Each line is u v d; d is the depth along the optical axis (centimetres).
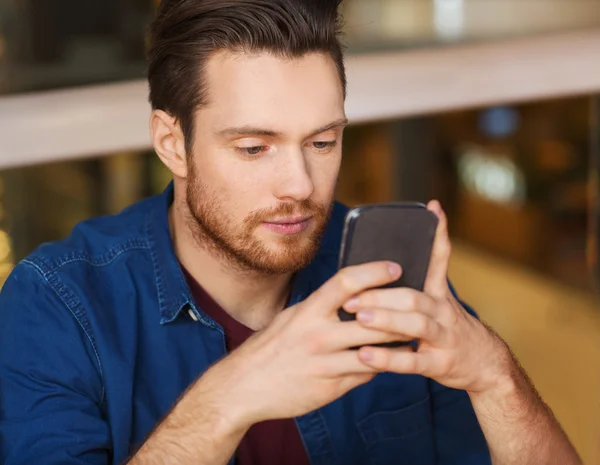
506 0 248
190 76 100
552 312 315
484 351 95
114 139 171
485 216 392
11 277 111
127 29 221
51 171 218
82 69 215
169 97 104
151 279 115
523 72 186
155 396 112
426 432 124
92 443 103
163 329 113
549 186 375
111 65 219
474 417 125
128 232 118
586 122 363
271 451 116
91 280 112
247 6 96
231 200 100
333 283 83
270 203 98
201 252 112
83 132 169
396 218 84
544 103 370
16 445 101
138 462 91
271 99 96
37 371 104
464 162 390
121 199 238
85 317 108
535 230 374
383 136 303
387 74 180
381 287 85
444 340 89
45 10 210
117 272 114
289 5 96
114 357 109
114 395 108
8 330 107
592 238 263
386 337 84
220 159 99
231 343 115
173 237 118
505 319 311
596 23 249
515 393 98
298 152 97
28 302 108
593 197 257
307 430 117
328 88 98
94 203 232
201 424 89
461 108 186
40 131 167
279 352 86
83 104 169
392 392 123
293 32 95
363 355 83
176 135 106
